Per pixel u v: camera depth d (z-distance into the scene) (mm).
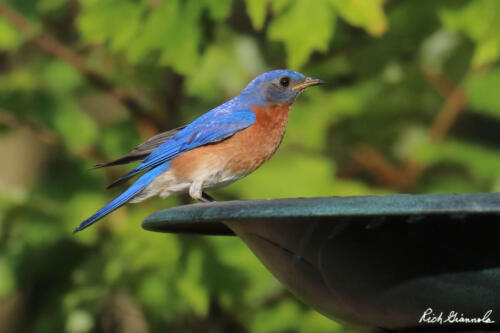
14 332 13766
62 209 12602
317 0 10453
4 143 14906
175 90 12945
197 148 9844
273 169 12586
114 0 11641
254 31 13727
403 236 5809
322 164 12711
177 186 10000
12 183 14742
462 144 13430
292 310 12664
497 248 5637
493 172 13172
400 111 13656
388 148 14055
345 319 6566
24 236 12461
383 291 6012
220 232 7719
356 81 13508
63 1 13008
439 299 5871
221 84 13219
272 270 6828
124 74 13742
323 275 6270
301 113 13133
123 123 13445
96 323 13406
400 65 13359
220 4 11359
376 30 10383
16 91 13125
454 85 13367
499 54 11805
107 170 13102
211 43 11781
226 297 12117
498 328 5965
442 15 11477
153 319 13211
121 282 12492
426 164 13359
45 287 13484
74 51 13844
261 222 6352
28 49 14445
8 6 12703
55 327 12914
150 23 11484
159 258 11961
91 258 12836
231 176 10016
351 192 12531
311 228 6109
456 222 5668
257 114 10016
